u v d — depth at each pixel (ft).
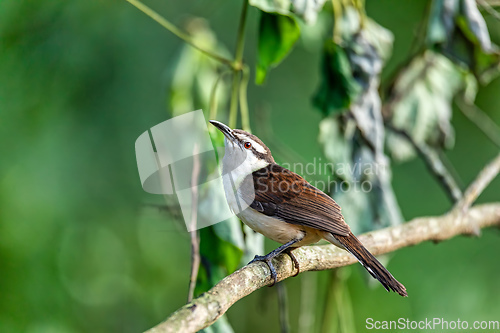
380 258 33.12
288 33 25.73
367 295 43.24
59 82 38.52
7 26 36.09
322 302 45.44
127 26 39.45
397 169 44.47
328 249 27.04
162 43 40.27
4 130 38.22
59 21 37.42
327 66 28.14
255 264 24.00
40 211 38.58
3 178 38.06
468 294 42.70
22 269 37.52
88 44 38.50
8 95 37.47
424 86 33.06
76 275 40.34
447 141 33.17
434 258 44.14
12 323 36.60
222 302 20.48
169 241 43.57
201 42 33.60
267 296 34.55
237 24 42.29
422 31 33.12
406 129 32.81
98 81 39.40
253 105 42.96
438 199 44.06
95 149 40.11
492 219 33.04
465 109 35.70
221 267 26.12
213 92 27.32
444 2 28.78
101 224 40.98
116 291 42.24
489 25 36.50
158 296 43.37
